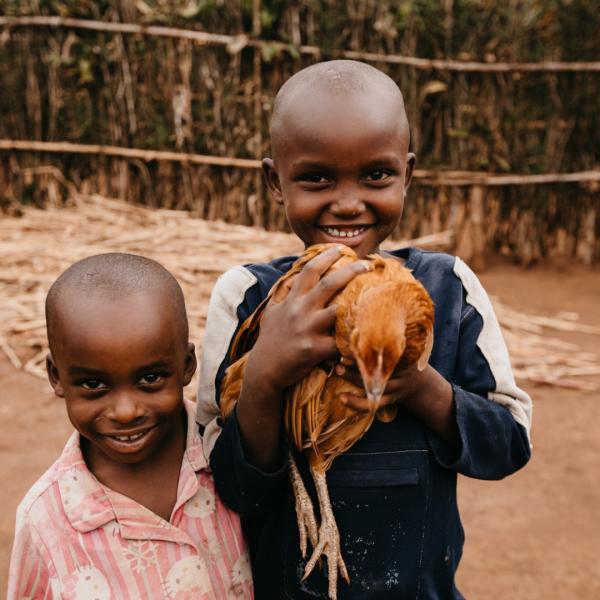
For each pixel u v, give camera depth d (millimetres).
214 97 9531
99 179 10055
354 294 1645
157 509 1938
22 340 6984
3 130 9969
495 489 4945
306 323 1678
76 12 9375
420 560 1934
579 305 8797
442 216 9984
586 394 6395
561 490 4898
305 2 9078
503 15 9438
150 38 9344
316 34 9258
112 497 1864
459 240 10008
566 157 9945
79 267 1865
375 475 1905
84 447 1987
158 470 1955
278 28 9219
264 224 9961
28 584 1879
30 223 9367
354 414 1772
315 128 1844
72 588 1820
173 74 9453
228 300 2107
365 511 1911
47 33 9555
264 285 2127
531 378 6590
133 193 10086
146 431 1840
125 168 9945
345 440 1810
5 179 10164
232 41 9156
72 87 9727
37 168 9984
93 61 9531
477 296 2123
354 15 9242
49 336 1826
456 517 2098
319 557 1873
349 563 1926
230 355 2078
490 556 4207
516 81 9664
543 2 9383
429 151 9852
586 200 10102
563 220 10266
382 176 1910
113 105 9727
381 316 1542
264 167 2156
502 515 4625
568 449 5430
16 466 4984
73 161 10023
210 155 9766
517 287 9398
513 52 9469
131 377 1781
